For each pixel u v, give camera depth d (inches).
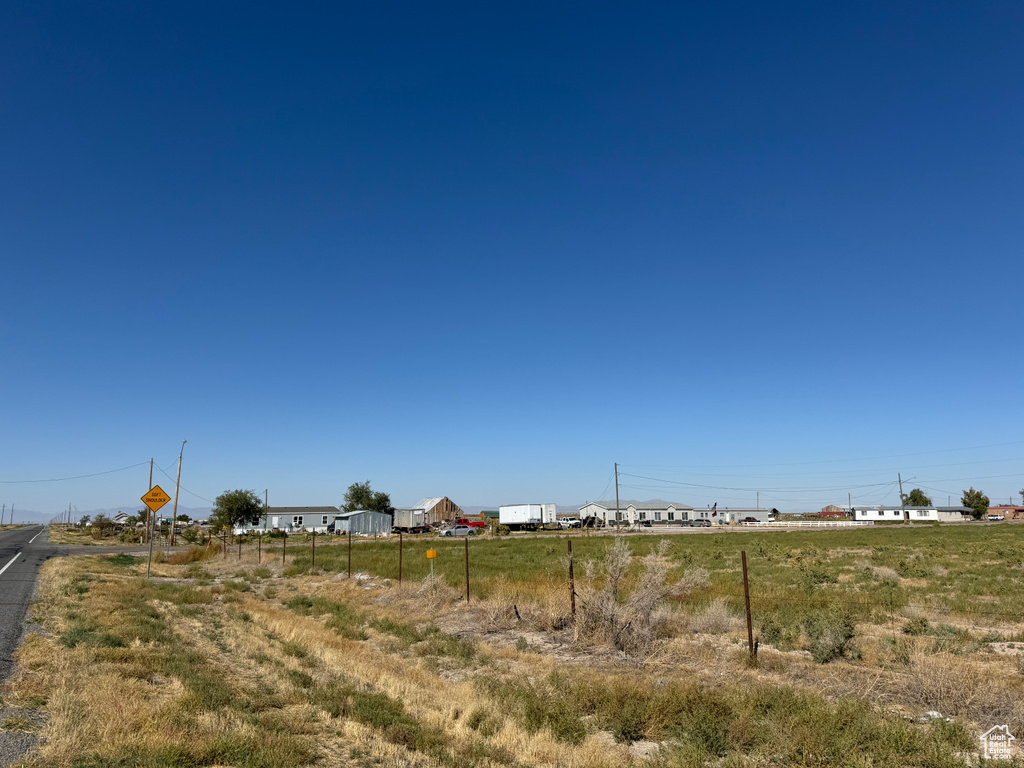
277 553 2118.6
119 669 424.8
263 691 422.0
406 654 642.2
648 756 354.6
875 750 328.2
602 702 441.1
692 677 528.7
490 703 435.2
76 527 5895.7
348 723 370.9
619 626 649.6
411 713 413.7
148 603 796.6
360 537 3698.3
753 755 342.3
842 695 445.1
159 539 3373.5
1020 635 631.2
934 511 5438.0
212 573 1534.2
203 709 354.9
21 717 311.3
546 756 347.3
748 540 2564.0
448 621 829.8
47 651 465.4
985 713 408.5
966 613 755.4
